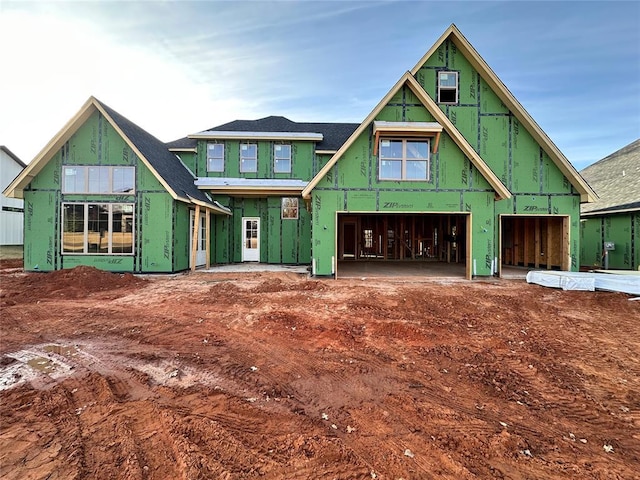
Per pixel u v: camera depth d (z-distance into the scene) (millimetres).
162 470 2271
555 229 13406
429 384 3635
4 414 3029
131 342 5004
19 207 22531
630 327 5777
